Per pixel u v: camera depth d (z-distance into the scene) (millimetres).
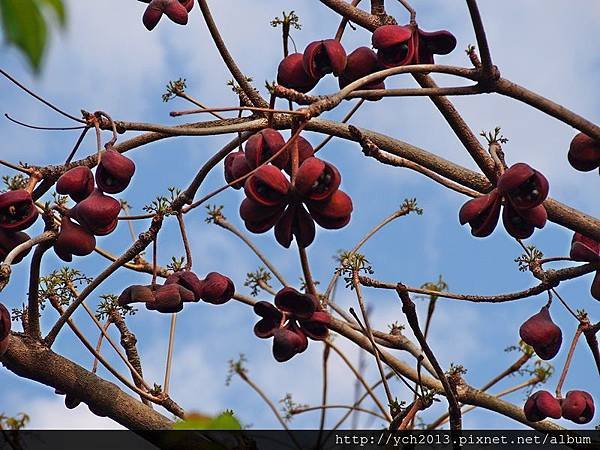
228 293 2758
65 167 2629
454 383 3113
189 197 2801
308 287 3107
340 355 3574
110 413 2746
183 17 2855
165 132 2580
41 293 2982
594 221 3096
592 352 2936
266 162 2412
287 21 2936
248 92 2965
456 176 3195
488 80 2514
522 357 3715
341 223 2443
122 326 3100
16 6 941
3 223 2508
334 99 2389
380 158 2773
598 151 2840
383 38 2729
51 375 2734
